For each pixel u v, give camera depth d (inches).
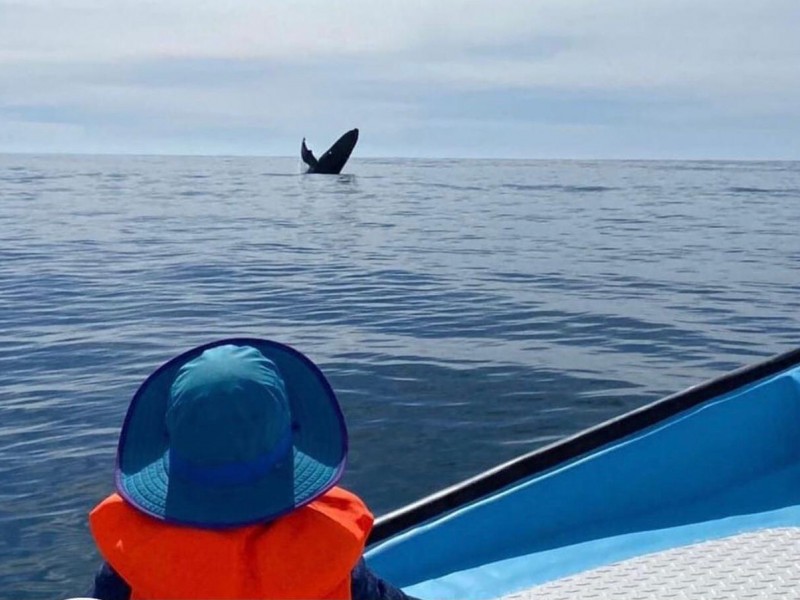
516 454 295.0
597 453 143.3
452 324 535.2
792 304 624.7
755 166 6131.9
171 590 64.1
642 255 932.6
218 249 963.3
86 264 825.5
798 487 142.4
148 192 2130.9
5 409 353.7
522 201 1924.2
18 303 608.1
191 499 64.9
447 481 271.4
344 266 826.8
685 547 125.8
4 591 211.3
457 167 5265.8
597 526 138.4
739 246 1026.7
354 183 2733.8
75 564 224.1
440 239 1096.2
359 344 472.4
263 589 63.9
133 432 71.1
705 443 145.3
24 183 2536.9
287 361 75.0
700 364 434.3
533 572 128.2
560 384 387.5
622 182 3097.9
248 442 64.7
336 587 66.3
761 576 117.4
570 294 662.5
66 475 282.4
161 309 586.6
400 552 132.2
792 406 148.3
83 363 431.2
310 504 68.1
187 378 67.0
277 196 2028.8
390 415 338.3
